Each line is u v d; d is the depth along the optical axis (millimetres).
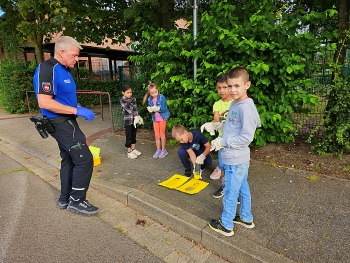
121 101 4656
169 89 5035
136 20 5695
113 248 2516
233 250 2266
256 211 2777
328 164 3783
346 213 2670
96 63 27047
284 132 4250
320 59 4016
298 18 3938
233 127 2264
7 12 9750
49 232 2783
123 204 3350
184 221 2648
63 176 3215
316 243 2270
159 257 2379
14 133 7457
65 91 2865
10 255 2438
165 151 4723
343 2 4113
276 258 2102
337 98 3773
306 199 2967
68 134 2912
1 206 3355
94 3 6418
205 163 3812
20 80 10867
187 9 6496
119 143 5762
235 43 3920
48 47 13164
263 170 3787
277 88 4023
